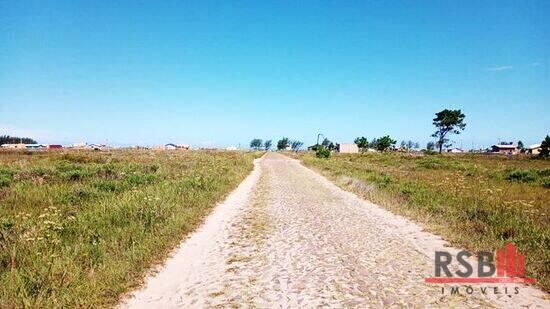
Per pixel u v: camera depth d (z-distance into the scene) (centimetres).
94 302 562
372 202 1581
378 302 593
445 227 1073
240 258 817
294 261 796
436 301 596
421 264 773
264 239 976
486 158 6475
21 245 702
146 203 1089
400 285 661
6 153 4575
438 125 11531
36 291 561
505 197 1532
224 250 877
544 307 577
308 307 577
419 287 652
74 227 870
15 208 1108
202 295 623
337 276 706
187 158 3884
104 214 990
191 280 688
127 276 666
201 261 795
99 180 1666
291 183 2375
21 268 616
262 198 1694
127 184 1583
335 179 2538
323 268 751
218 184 1867
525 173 2489
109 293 606
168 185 1533
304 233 1041
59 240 734
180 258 812
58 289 566
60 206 1145
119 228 879
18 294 541
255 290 643
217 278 699
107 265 677
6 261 657
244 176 2747
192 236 995
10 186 1456
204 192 1554
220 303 593
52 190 1375
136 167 2422
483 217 1127
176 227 995
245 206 1473
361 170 3028
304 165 4491
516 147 13375
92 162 3191
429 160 4609
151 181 1722
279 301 599
